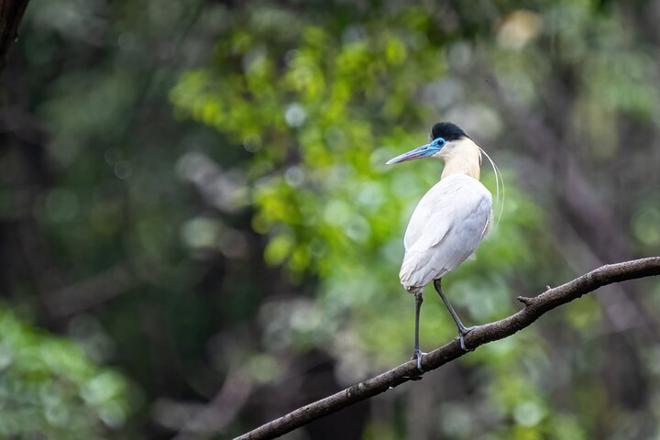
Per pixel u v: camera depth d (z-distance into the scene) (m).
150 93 17.00
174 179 18.50
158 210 18.94
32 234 19.94
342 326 15.10
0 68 6.64
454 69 17.12
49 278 20.05
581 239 19.92
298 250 12.16
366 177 12.42
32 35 17.39
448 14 12.22
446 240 7.09
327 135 11.87
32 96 18.61
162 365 20.88
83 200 18.86
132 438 19.56
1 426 11.66
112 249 19.73
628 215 21.03
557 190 19.62
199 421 19.28
